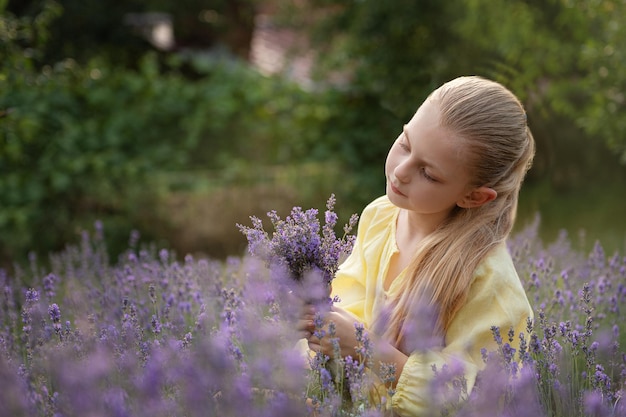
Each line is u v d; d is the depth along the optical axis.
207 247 7.12
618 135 5.71
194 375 1.76
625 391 2.10
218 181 7.56
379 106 8.67
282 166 8.09
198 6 12.45
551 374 2.11
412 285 2.14
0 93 4.57
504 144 2.03
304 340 2.38
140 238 7.02
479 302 2.08
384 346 2.07
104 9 11.58
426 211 2.10
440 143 2.00
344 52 9.30
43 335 2.22
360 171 8.25
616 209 7.36
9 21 4.55
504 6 7.20
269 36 13.86
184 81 8.48
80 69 8.03
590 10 6.15
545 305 2.72
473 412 1.83
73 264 4.28
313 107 8.42
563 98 6.62
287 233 2.07
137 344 2.17
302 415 1.75
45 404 1.88
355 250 2.45
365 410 1.85
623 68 5.47
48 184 6.86
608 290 3.17
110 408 1.73
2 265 6.43
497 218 2.16
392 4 8.71
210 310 2.63
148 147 7.73
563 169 7.75
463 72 7.97
